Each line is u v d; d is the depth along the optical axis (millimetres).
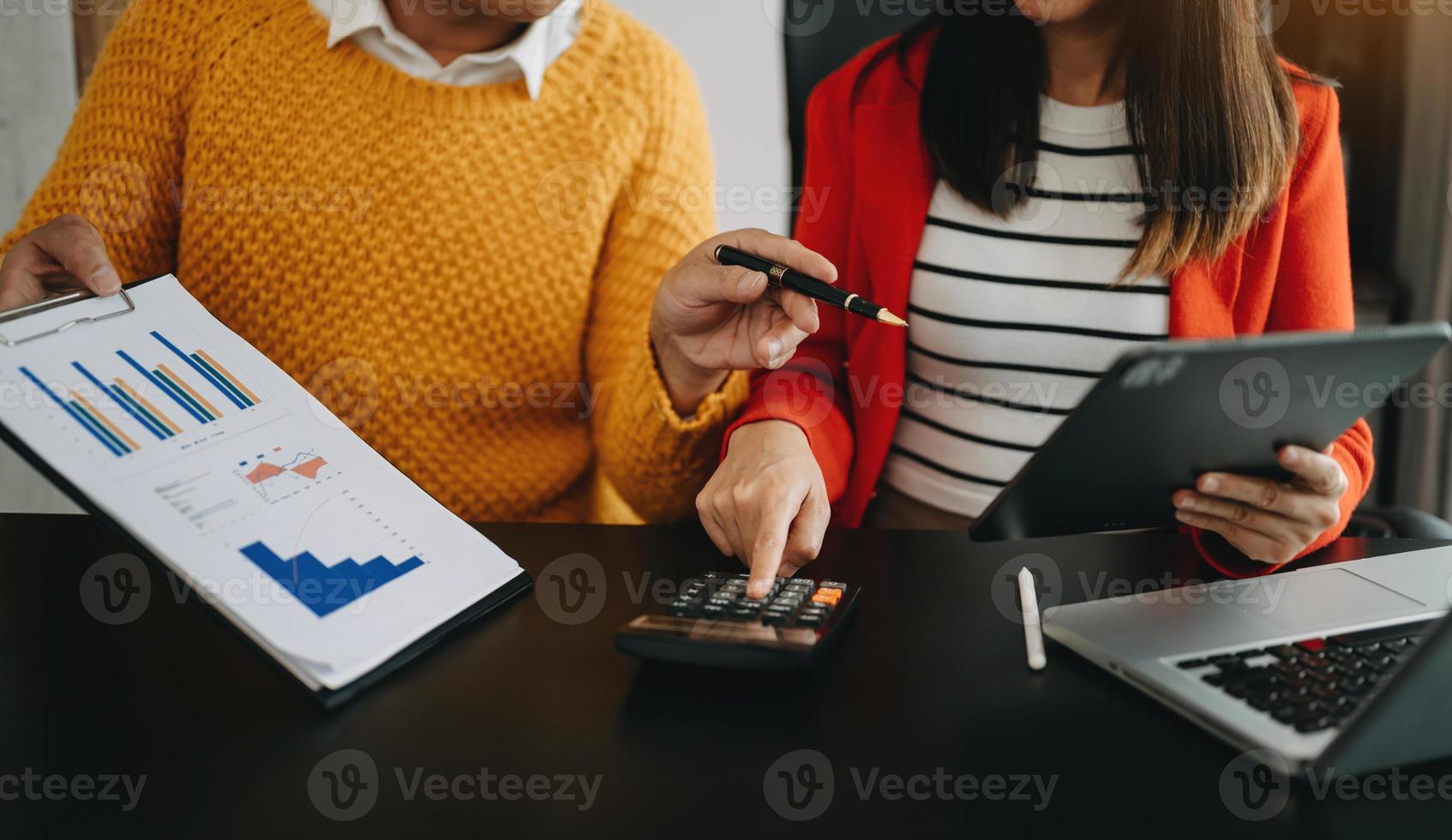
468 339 1125
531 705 528
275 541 562
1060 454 522
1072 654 578
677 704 531
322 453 624
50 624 616
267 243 1091
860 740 496
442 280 1106
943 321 1072
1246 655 527
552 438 1187
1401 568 626
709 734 502
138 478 544
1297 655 523
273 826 431
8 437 531
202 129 1077
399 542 614
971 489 1092
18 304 641
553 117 1121
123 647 589
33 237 654
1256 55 953
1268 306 1022
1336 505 615
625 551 741
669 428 898
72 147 1101
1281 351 482
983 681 551
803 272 740
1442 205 1680
